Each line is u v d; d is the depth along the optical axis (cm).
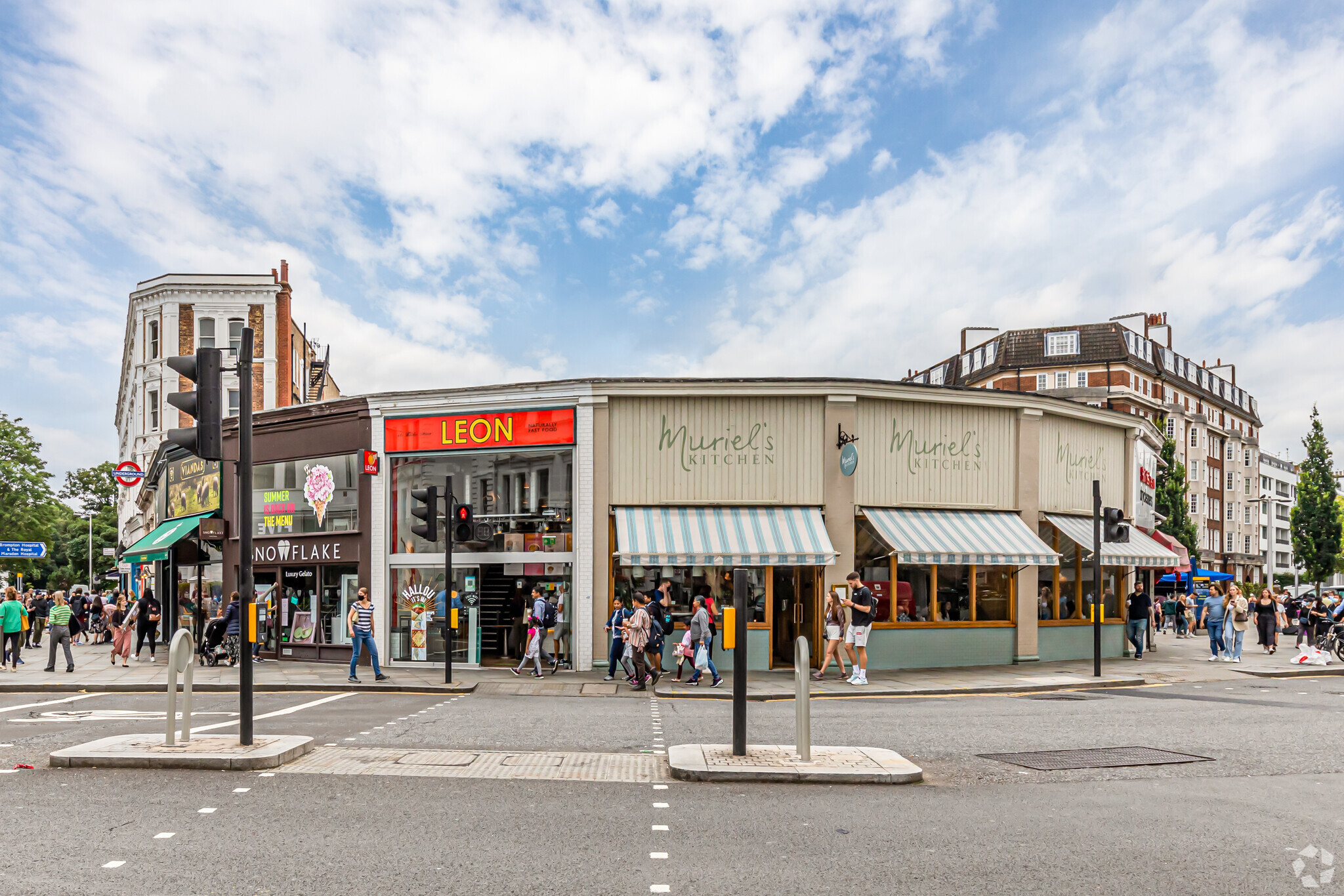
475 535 2012
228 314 4547
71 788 752
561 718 1241
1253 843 629
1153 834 650
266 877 539
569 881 539
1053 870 570
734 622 878
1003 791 786
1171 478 5325
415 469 2081
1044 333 6397
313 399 5234
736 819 684
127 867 553
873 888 534
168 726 883
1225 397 7962
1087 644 2216
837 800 747
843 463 1911
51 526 5906
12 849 586
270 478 2261
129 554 2645
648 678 1747
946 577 2017
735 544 1844
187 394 902
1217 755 952
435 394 2041
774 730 1130
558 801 731
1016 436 2128
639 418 1950
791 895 521
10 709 1330
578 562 1923
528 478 1997
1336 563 6588
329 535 2125
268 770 830
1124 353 6138
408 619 2042
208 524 2247
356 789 762
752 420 1948
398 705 1402
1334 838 642
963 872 564
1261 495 8762
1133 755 951
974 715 1273
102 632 3153
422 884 530
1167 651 2520
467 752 950
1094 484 1825
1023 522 2086
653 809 710
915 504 2003
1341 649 2156
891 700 1518
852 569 1930
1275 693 1569
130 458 5116
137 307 4681
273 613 2225
